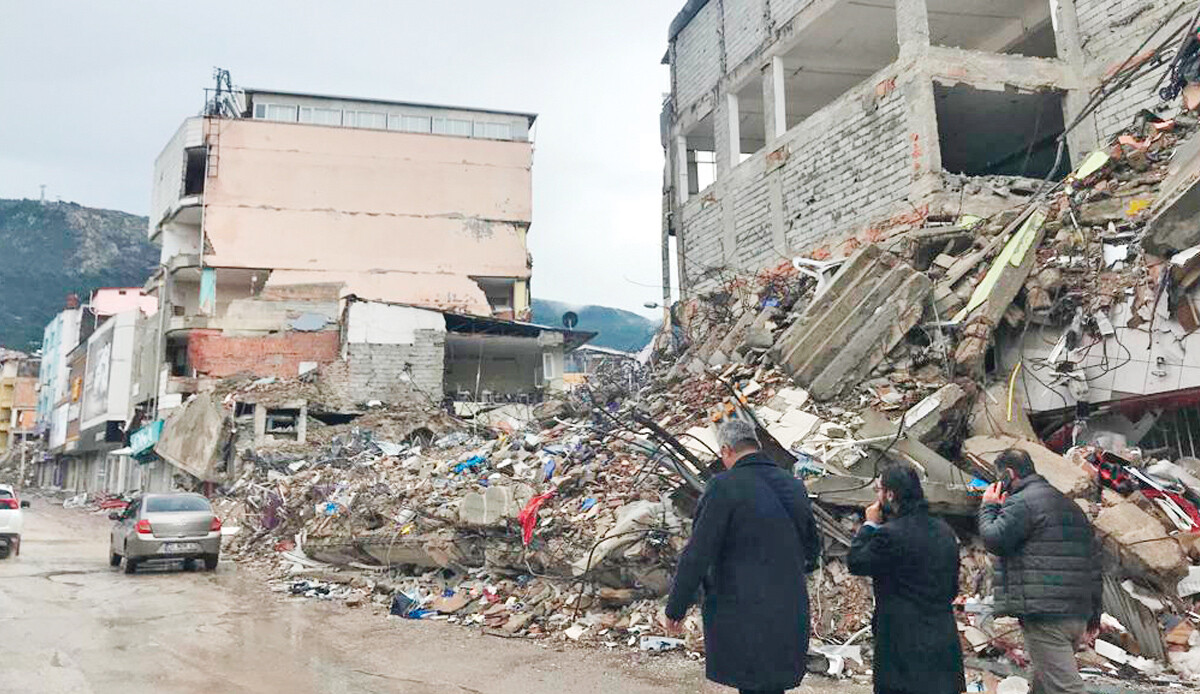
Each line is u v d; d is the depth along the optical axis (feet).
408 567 39.27
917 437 29.48
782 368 38.04
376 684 21.09
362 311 100.32
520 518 30.96
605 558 26.55
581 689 20.29
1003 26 63.36
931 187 48.62
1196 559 22.49
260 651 25.16
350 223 128.98
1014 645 20.83
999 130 61.41
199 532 46.47
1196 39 36.45
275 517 57.21
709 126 79.51
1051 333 35.37
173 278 125.59
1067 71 52.24
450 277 132.16
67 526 89.56
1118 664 20.18
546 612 28.60
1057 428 34.27
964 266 38.78
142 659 24.00
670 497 27.66
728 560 11.85
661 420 38.78
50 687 20.59
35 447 227.20
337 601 35.24
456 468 43.78
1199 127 34.88
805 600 11.85
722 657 11.50
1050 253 36.73
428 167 134.21
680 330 71.61
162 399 107.14
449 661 23.57
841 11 59.21
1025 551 14.15
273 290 117.91
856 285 38.14
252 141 126.52
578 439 40.47
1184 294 30.50
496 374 117.08
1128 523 22.66
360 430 87.51
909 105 50.90
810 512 12.69
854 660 21.47
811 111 77.82
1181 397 30.09
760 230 66.03
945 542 12.62
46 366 221.46
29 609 33.09
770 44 66.18
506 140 138.92
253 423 90.63
